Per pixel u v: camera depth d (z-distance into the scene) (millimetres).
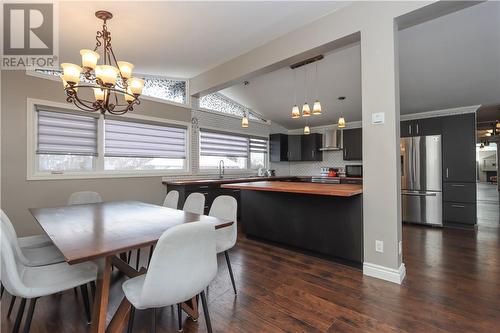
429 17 2250
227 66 3836
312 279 2424
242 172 6039
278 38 3111
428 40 2893
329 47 2762
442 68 3459
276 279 2434
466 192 4387
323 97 4926
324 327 1705
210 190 4547
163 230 1677
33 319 1827
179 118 4691
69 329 1718
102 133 3777
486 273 2496
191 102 4867
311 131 6941
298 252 3205
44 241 2361
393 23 2275
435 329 1665
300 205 3174
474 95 4156
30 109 3137
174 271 1271
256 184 3488
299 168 7203
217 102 5547
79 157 3604
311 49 2801
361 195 2619
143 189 4184
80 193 3012
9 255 1357
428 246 3385
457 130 4484
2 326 1746
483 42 2885
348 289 2215
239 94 5402
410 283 2305
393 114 2289
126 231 1649
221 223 1862
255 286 2293
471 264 2732
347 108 5379
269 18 2680
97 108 2281
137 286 1456
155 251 1220
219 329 1701
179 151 4754
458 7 2096
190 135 4859
